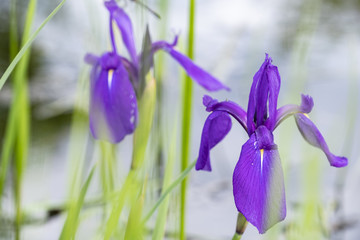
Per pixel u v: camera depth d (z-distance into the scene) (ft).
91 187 4.42
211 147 3.37
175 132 3.73
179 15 10.46
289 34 9.49
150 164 4.01
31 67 8.54
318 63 9.25
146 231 4.05
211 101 3.35
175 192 3.86
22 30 6.45
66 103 7.18
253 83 3.27
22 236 4.38
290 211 4.75
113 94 3.50
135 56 3.66
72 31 9.66
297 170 5.31
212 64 8.30
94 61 3.60
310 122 3.33
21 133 4.25
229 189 5.69
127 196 3.67
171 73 7.03
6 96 7.00
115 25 3.79
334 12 12.82
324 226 4.54
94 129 3.49
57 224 4.69
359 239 4.68
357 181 5.61
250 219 3.11
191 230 4.78
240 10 11.98
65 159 5.66
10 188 4.78
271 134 3.21
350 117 5.90
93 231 3.89
